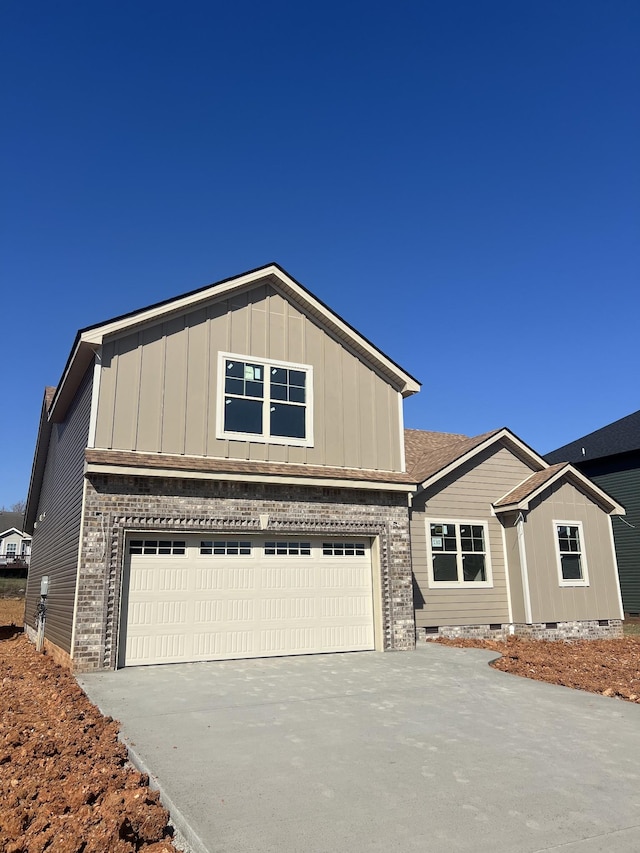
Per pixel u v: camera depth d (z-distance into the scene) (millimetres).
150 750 6242
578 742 6805
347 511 13445
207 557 11938
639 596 26219
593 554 17781
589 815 4906
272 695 8781
